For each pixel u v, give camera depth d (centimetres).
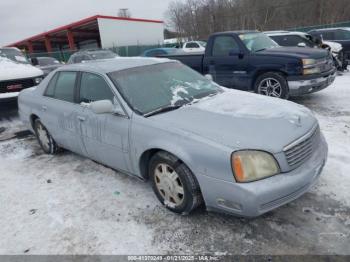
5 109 903
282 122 286
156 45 3747
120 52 3250
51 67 1291
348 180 339
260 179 250
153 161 309
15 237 302
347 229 268
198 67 777
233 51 693
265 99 354
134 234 288
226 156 253
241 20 4656
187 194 285
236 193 250
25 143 589
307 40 1025
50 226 313
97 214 325
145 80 368
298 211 297
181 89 369
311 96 761
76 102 403
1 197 381
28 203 361
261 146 255
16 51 967
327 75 655
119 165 357
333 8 3803
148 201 339
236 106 326
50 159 489
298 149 268
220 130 276
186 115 311
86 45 4747
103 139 357
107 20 3275
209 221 296
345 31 1264
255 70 669
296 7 4162
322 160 291
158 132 296
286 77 636
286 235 268
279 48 707
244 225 286
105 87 359
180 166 283
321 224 277
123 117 331
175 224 296
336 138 460
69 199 360
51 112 443
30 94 508
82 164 455
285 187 251
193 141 271
